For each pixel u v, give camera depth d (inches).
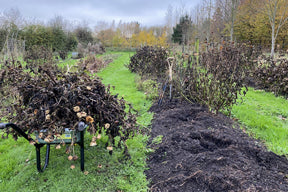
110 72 434.0
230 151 99.5
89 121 85.8
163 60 311.6
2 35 520.7
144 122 157.8
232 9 442.0
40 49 398.6
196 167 91.6
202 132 122.8
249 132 134.6
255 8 514.9
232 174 82.3
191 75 186.7
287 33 624.1
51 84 89.4
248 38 724.0
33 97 91.8
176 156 105.3
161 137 128.3
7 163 110.6
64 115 89.0
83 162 99.0
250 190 74.4
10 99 150.6
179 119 154.0
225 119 151.3
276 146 113.8
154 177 93.9
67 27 1097.4
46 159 105.3
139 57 402.0
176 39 1010.1
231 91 148.7
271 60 274.2
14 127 80.1
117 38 1273.4
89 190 89.3
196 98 181.6
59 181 94.4
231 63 154.9
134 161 108.3
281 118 164.7
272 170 89.2
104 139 131.6
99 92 98.8
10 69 104.8
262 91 251.0
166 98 205.3
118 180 94.3
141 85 277.1
